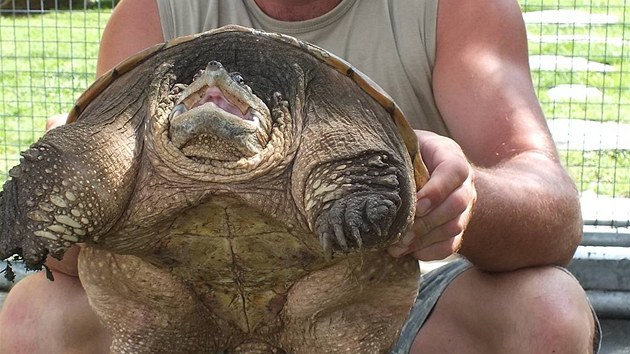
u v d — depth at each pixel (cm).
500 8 193
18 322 190
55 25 423
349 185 143
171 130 149
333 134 148
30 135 385
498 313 178
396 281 158
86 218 146
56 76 409
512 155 183
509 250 175
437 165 153
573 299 175
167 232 152
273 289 157
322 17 188
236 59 156
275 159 149
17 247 145
